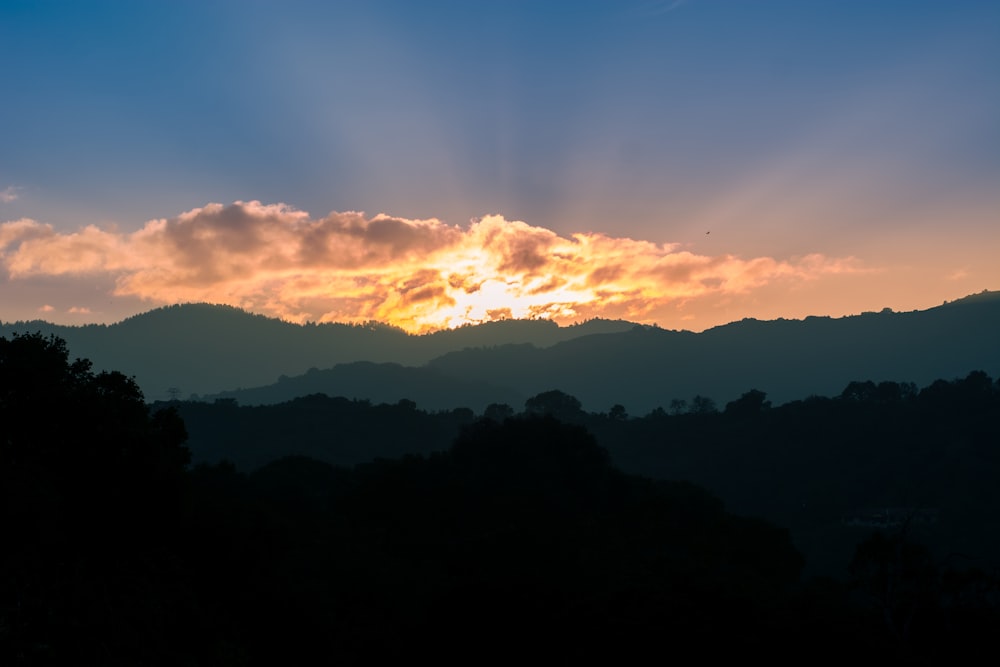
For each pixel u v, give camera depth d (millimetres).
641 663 26812
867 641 26672
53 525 30938
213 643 31094
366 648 37625
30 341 37812
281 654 36688
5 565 27797
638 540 59969
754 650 26172
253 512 45625
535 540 50000
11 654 23297
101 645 26406
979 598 33469
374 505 65562
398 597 43500
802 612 27938
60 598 27641
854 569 35000
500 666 30281
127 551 36281
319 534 53469
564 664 28375
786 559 62344
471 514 64812
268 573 42875
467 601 32625
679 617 27906
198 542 41750
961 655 31953
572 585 38125
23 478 30875
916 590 33344
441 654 31859
